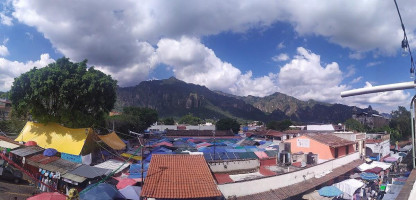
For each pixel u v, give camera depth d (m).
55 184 28.06
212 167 29.61
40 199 19.03
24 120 50.50
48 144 35.34
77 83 36.38
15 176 28.45
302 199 28.89
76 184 25.72
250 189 24.45
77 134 34.81
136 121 74.19
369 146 55.25
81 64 40.41
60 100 36.16
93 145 35.69
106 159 36.78
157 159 24.27
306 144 40.47
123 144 42.72
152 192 19.98
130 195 23.39
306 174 30.89
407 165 43.91
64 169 27.81
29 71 36.09
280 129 116.06
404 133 90.38
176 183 21.30
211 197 22.05
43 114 36.72
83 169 27.50
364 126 92.06
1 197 23.62
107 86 39.62
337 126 90.50
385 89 8.89
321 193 28.48
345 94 9.46
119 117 70.25
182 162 24.25
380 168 42.38
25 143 35.94
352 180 34.28
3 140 36.81
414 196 9.38
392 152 67.62
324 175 33.47
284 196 25.70
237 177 28.56
